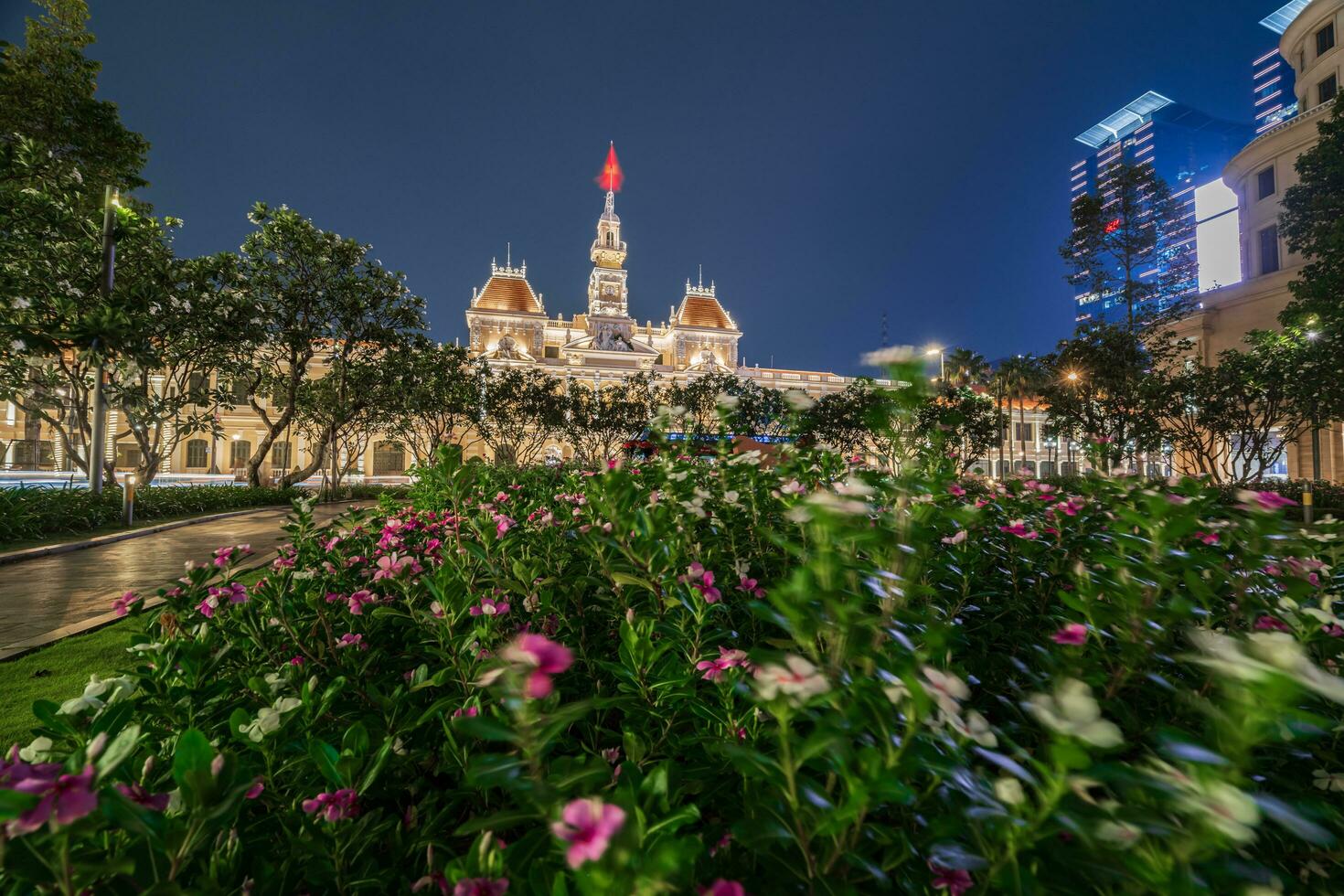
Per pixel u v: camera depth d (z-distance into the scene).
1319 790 1.50
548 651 0.97
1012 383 40.16
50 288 13.49
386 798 1.80
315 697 1.77
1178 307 34.62
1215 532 2.30
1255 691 0.74
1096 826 0.77
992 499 4.12
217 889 1.06
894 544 1.65
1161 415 23.81
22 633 5.29
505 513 4.46
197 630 2.13
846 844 1.03
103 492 14.45
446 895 1.01
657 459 3.79
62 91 18.17
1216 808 0.71
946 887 1.05
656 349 87.00
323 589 3.03
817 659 1.27
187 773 0.96
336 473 29.02
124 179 19.70
